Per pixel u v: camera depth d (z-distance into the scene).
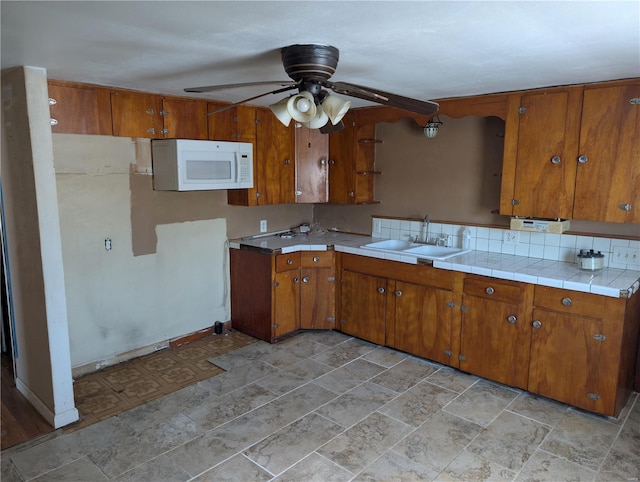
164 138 3.48
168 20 1.73
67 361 2.71
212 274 4.18
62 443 2.56
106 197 3.37
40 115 2.48
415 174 4.16
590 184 2.93
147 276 3.70
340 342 4.02
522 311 3.01
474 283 3.21
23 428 2.71
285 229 4.80
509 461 2.40
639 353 3.11
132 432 2.67
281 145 4.19
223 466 2.36
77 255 3.28
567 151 3.00
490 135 3.66
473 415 2.85
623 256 3.08
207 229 4.08
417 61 2.38
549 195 3.10
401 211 4.30
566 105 2.97
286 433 2.66
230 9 1.61
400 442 2.57
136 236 3.59
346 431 2.68
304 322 4.19
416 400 3.03
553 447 2.52
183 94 3.44
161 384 3.26
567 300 2.80
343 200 4.37
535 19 1.71
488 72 2.63
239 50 2.15
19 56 2.25
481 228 3.75
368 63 2.43
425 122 3.78
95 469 2.34
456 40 2.00
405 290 3.62
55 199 2.57
